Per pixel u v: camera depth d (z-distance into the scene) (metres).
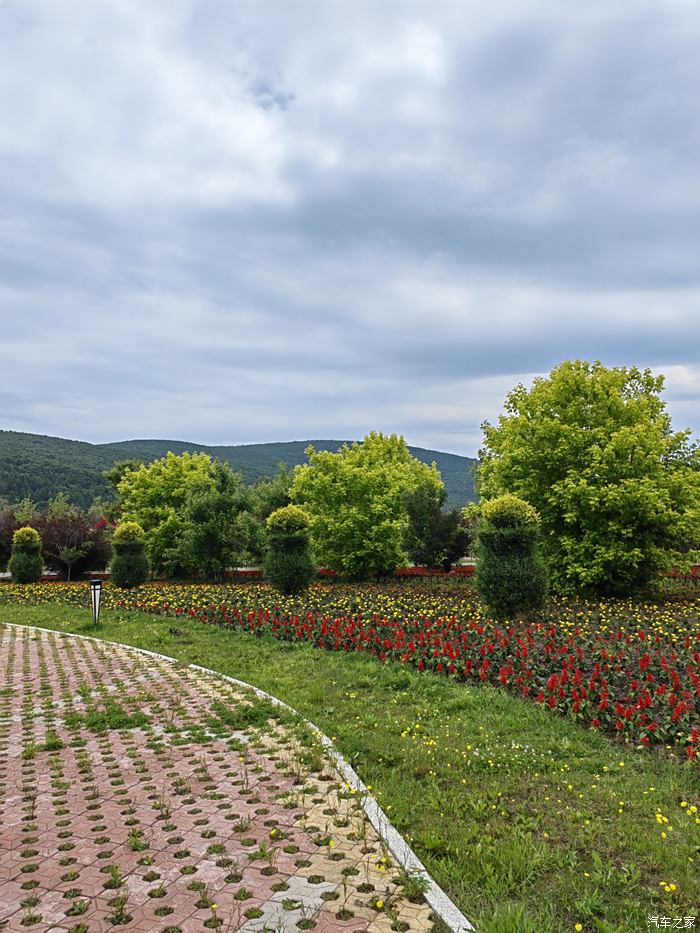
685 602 14.74
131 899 3.37
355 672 8.80
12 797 4.79
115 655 10.27
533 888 3.46
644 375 16.28
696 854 3.82
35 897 3.41
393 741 5.89
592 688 7.04
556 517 15.39
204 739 6.05
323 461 21.00
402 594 16.36
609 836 4.02
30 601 17.72
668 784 4.94
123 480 26.16
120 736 6.24
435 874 3.57
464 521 20.64
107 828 4.25
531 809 4.46
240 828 4.17
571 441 15.15
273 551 16.66
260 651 10.44
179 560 22.97
